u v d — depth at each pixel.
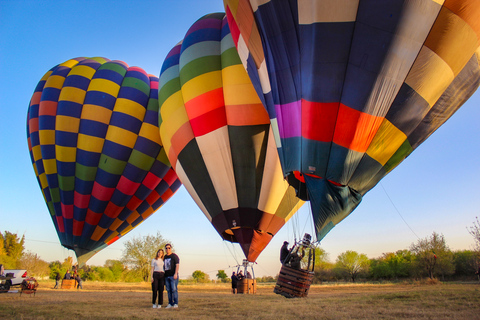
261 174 14.98
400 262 41.50
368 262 44.94
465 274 34.28
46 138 21.34
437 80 10.20
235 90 14.99
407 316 5.39
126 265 35.75
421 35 9.66
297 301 8.66
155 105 21.89
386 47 9.70
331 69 10.10
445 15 9.52
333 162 10.64
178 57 18.22
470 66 10.46
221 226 15.35
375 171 10.83
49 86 21.98
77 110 21.12
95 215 21.69
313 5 9.81
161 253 8.13
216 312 6.59
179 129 16.30
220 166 15.22
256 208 15.16
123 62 23.88
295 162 11.24
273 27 10.79
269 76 11.45
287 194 15.62
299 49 10.62
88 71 22.33
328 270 46.88
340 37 9.84
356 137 10.38
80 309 7.23
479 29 9.81
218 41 16.61
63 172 21.05
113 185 21.28
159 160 21.97
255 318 5.66
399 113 10.32
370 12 9.52
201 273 58.22
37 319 5.61
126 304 8.59
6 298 10.30
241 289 14.88
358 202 11.16
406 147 10.93
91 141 20.75
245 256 15.12
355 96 10.11
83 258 22.36
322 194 10.81
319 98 10.34
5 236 54.09
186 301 9.40
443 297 7.98
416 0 9.34
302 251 10.62
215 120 15.30
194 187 16.05
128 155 21.28
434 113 10.77
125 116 21.16
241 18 11.76
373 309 6.31
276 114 11.60
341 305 7.20
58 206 22.20
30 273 54.38
